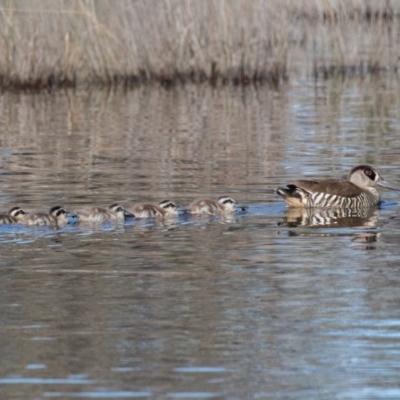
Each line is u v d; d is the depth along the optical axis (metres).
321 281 12.62
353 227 15.62
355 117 27.83
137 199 17.47
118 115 28.94
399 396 9.33
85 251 14.12
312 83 35.72
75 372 9.86
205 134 25.30
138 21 35.62
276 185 18.73
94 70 35.78
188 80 36.06
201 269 13.21
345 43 40.44
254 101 31.50
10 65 34.47
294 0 41.28
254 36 36.00
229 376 9.77
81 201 17.36
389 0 47.97
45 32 34.78
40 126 27.09
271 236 14.98
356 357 10.19
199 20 35.72
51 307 11.66
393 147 22.83
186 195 17.83
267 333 10.83
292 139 24.23
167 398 9.28
